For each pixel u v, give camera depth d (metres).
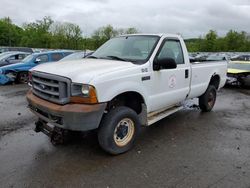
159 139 5.12
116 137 4.32
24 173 3.75
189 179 3.64
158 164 4.07
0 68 12.32
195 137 5.25
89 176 3.70
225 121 6.41
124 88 4.16
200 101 7.10
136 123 4.54
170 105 5.61
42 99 4.29
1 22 77.81
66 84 3.87
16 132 5.41
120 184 3.51
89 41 69.19
